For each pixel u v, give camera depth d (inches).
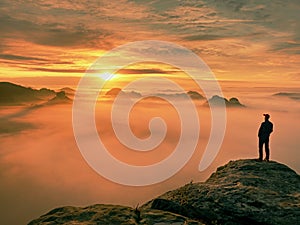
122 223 452.1
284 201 510.3
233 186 574.6
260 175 632.4
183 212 525.7
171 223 457.4
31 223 479.8
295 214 471.5
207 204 521.3
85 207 522.9
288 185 582.6
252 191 542.3
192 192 567.2
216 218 498.3
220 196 535.5
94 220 465.1
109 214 484.7
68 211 502.6
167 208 538.9
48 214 505.0
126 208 517.3
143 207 558.3
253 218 480.1
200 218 509.0
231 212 497.0
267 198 520.4
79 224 452.4
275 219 470.0
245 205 503.5
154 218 474.0
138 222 462.6
